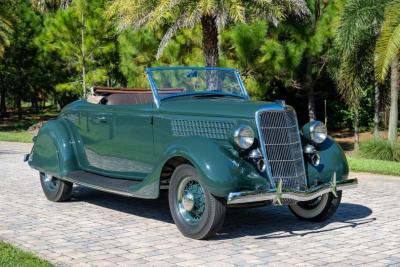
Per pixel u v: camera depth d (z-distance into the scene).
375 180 11.13
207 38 15.94
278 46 19.05
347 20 16.16
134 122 7.89
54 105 54.50
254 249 6.39
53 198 9.15
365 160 14.47
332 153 7.41
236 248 6.43
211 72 8.24
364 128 28.39
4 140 22.17
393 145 16.61
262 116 6.77
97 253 6.25
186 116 7.26
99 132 8.48
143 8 15.56
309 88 23.70
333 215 8.11
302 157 7.10
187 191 6.84
